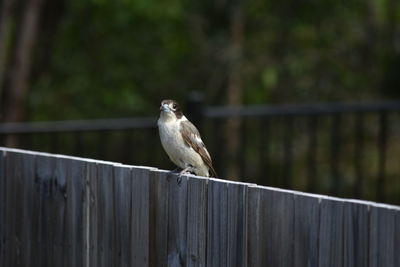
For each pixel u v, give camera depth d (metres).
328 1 17.14
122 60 18.00
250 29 17.83
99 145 13.13
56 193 6.62
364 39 17.80
